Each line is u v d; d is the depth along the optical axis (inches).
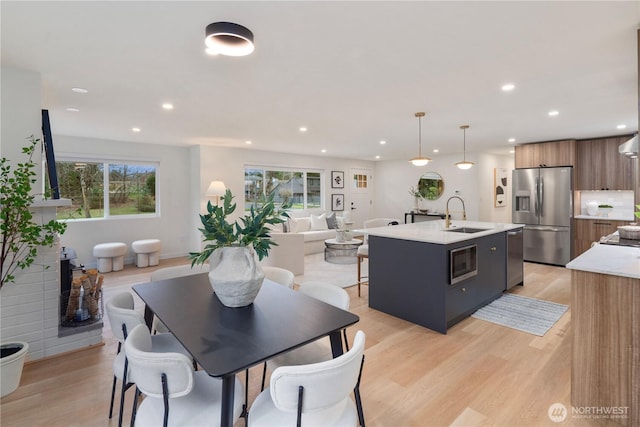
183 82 111.0
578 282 79.4
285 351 51.9
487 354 105.7
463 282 132.0
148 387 50.8
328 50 87.1
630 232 113.1
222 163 259.1
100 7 66.6
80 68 98.6
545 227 230.7
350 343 113.5
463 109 146.9
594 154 221.6
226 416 49.6
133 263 237.3
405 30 76.7
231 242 72.0
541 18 71.4
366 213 375.2
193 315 66.2
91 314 114.3
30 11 67.9
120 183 236.4
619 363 74.5
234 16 70.3
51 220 100.8
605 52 88.9
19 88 98.4
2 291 96.0
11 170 97.0
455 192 309.4
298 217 308.2
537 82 112.1
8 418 75.8
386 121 170.6
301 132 200.5
